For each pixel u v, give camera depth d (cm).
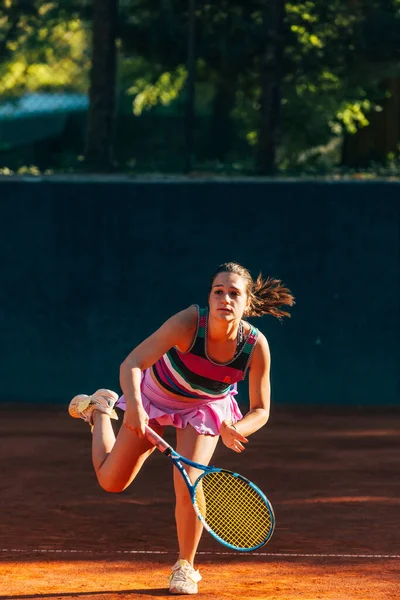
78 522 1091
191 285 2089
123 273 2088
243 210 2081
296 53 2614
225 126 3072
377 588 822
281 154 3266
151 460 1511
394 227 2081
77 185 2073
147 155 2997
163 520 1107
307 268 2091
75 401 877
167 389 813
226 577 855
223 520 803
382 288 2094
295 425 1852
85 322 2092
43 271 2084
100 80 2380
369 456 1551
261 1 2466
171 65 2523
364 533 1045
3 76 3416
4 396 2105
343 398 2111
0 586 816
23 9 2753
